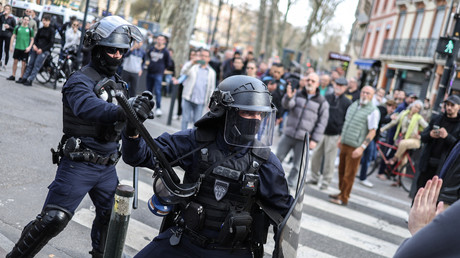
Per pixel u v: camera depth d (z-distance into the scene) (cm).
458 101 627
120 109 271
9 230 413
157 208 253
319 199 760
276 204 255
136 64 1130
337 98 794
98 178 325
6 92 983
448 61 920
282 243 227
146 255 256
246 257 254
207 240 249
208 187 250
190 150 258
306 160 251
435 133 624
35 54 1122
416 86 2748
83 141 314
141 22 2858
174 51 1948
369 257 543
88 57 1148
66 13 1566
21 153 621
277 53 4841
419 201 172
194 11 1931
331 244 561
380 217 729
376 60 3153
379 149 1073
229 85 256
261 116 254
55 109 933
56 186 314
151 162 256
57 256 390
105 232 346
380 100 1235
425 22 2741
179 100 1234
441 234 119
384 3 3403
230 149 255
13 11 1301
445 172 451
